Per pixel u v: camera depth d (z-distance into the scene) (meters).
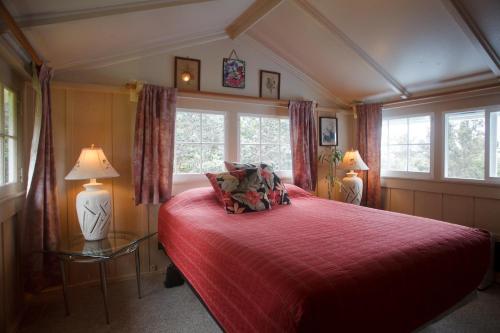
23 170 2.24
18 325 2.07
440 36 2.51
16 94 2.13
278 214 2.41
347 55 3.13
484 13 2.13
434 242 1.66
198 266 1.81
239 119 3.33
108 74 2.71
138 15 2.09
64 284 2.21
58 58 2.34
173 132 2.86
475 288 1.79
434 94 3.27
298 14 2.76
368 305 1.23
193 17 2.52
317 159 3.83
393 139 3.80
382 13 2.45
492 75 2.78
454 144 3.21
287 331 1.09
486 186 2.91
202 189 2.88
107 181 2.73
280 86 3.61
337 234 1.81
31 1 1.55
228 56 3.26
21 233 2.13
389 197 3.82
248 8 2.73
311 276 1.23
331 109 3.99
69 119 2.58
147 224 2.88
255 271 1.33
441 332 2.00
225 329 1.47
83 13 1.83
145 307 2.34
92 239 2.37
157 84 2.91
